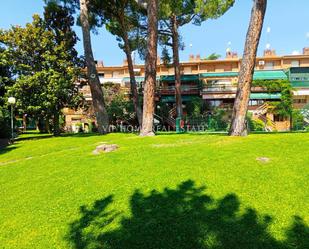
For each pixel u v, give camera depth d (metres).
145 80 16.12
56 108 24.50
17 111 26.31
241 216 5.66
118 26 28.80
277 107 35.16
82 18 22.69
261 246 4.81
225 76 45.38
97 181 8.09
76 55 26.45
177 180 7.42
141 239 5.36
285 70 44.84
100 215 6.39
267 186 6.73
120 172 8.45
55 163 10.71
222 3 22.92
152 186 7.29
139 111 26.72
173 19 29.62
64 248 5.52
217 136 13.06
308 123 32.19
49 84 22.88
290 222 5.38
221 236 5.14
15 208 7.30
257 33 11.93
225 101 41.75
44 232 6.10
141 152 10.22
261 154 8.74
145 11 27.25
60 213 6.74
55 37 25.08
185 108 38.38
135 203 6.62
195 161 8.56
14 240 5.97
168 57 34.12
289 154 8.60
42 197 7.67
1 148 18.88
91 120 38.94
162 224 5.69
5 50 23.52
